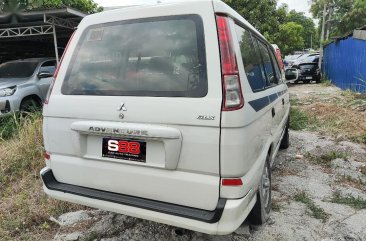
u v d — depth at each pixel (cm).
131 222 306
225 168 203
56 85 265
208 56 211
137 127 221
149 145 224
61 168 262
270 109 303
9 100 641
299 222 306
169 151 213
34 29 895
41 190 382
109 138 237
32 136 495
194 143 208
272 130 320
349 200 349
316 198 358
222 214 205
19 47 1185
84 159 250
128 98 229
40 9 767
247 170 216
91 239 285
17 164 450
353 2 2375
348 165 455
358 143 568
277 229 293
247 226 294
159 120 216
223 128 201
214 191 208
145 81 230
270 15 1586
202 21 218
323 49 1944
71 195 255
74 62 264
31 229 310
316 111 840
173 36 228
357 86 1216
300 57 2130
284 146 538
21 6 600
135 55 239
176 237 280
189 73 216
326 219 311
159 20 236
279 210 329
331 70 1691
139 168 229
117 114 230
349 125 672
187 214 212
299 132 658
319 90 1370
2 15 772
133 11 248
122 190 239
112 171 239
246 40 263
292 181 405
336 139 589
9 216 326
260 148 255
